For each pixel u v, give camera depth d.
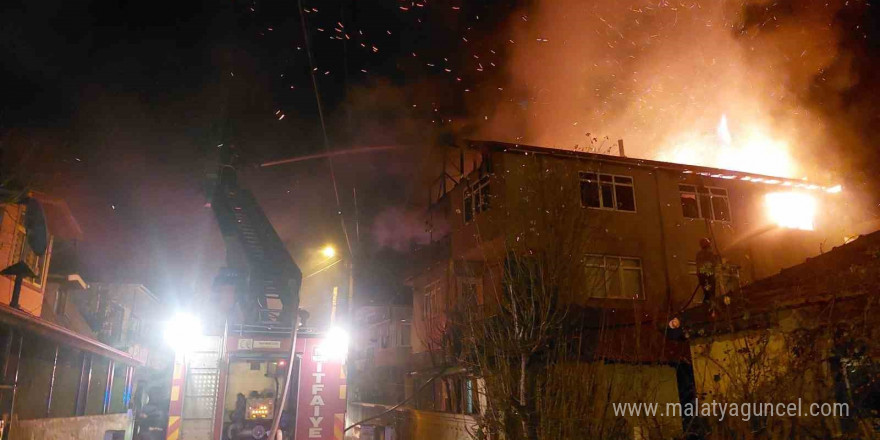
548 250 10.75
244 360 12.51
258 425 12.07
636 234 20.09
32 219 15.36
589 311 15.92
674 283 19.89
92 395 16.75
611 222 19.94
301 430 12.20
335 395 12.55
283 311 14.24
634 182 20.95
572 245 10.90
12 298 13.70
